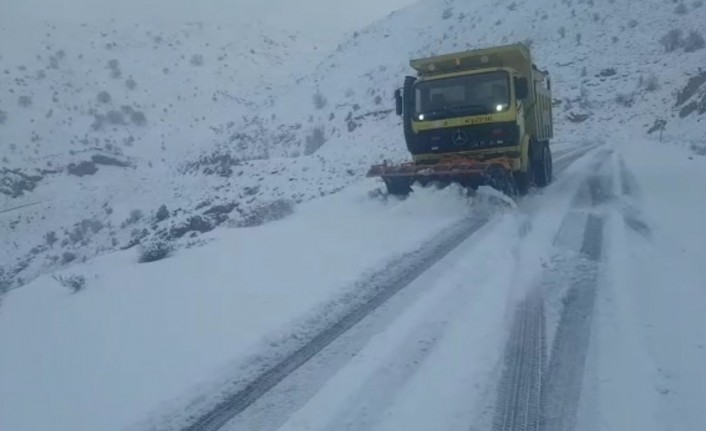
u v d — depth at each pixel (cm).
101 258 1381
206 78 11969
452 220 974
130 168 6925
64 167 6562
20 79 9925
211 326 554
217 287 691
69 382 466
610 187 1268
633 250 724
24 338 617
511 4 7331
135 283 800
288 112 6462
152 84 11200
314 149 4953
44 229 4812
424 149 1184
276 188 2197
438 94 1170
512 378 417
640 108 4341
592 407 375
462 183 1104
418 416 370
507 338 484
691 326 483
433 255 752
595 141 3503
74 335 593
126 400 418
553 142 3697
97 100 9750
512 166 1112
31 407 426
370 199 1271
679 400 376
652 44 5447
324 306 583
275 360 470
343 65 7700
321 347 487
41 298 898
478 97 1141
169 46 13738
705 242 723
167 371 460
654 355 438
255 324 544
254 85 12038
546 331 496
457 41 6919
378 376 427
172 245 1088
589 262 689
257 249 883
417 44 7469
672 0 6112
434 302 574
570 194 1215
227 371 451
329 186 2012
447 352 459
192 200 2542
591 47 5747
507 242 799
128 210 3759
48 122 8256
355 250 799
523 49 1221
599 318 519
